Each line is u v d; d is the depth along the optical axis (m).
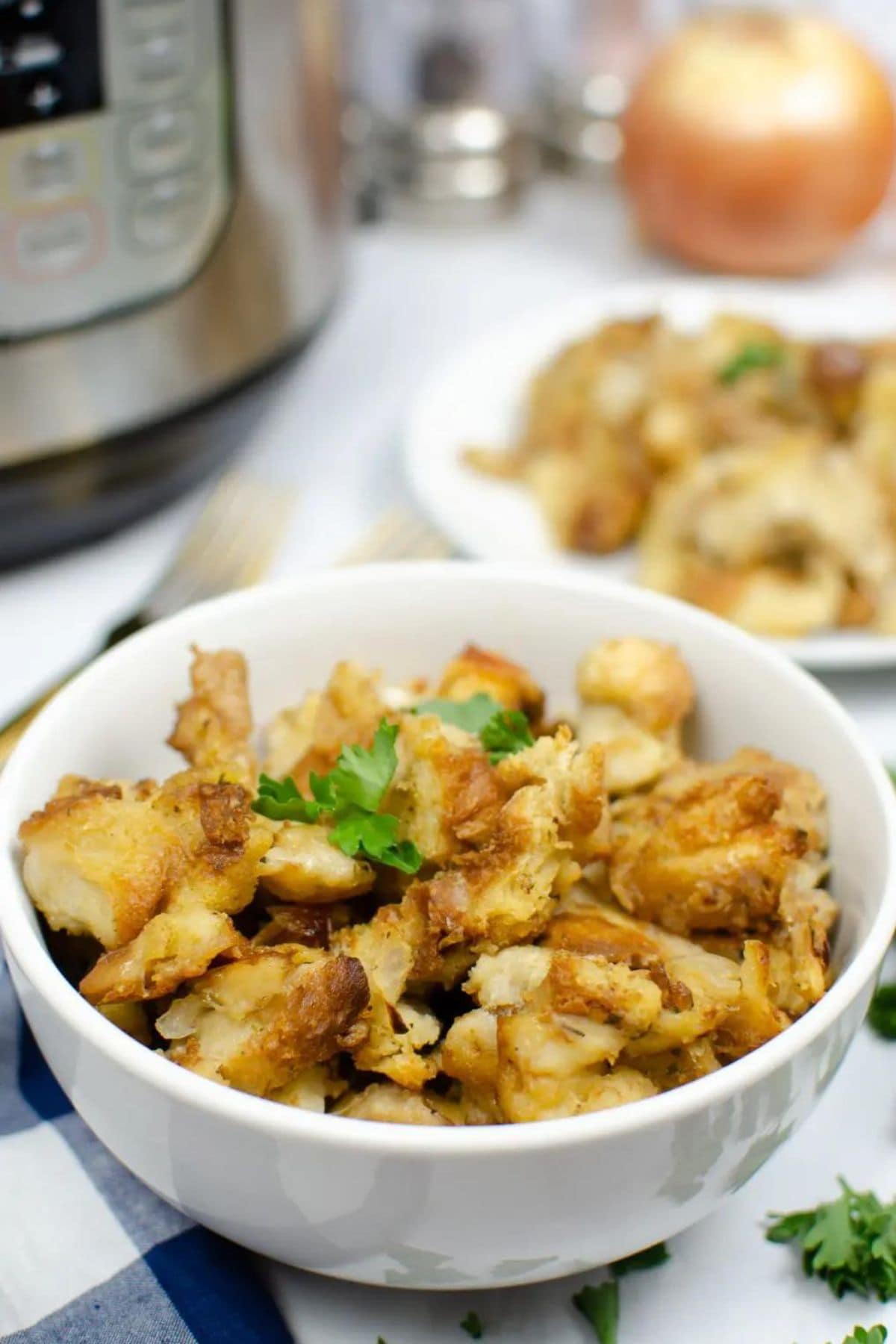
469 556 0.68
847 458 0.70
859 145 0.90
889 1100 0.50
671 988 0.45
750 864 0.47
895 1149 0.49
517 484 0.72
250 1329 0.45
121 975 0.44
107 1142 0.45
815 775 0.50
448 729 0.48
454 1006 0.47
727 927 0.48
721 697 0.52
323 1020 0.44
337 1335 0.46
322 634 0.53
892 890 0.46
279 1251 0.44
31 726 0.48
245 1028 0.44
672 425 0.71
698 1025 0.45
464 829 0.47
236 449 0.73
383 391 0.83
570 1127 0.41
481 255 0.99
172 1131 0.43
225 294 0.67
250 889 0.46
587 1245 0.43
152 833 0.46
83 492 0.67
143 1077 0.42
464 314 0.91
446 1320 0.46
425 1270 0.44
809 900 0.48
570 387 0.74
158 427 0.67
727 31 0.93
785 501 0.67
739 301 0.84
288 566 0.70
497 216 1.03
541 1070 0.43
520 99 1.09
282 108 0.67
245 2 0.64
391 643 0.54
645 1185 0.43
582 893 0.49
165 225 0.64
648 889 0.48
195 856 0.46
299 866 0.46
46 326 0.63
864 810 0.48
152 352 0.66
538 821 0.46
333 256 0.73
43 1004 0.44
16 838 0.46
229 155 0.65
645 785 0.50
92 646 0.64
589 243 1.02
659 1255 0.47
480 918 0.46
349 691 0.50
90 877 0.45
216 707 0.50
